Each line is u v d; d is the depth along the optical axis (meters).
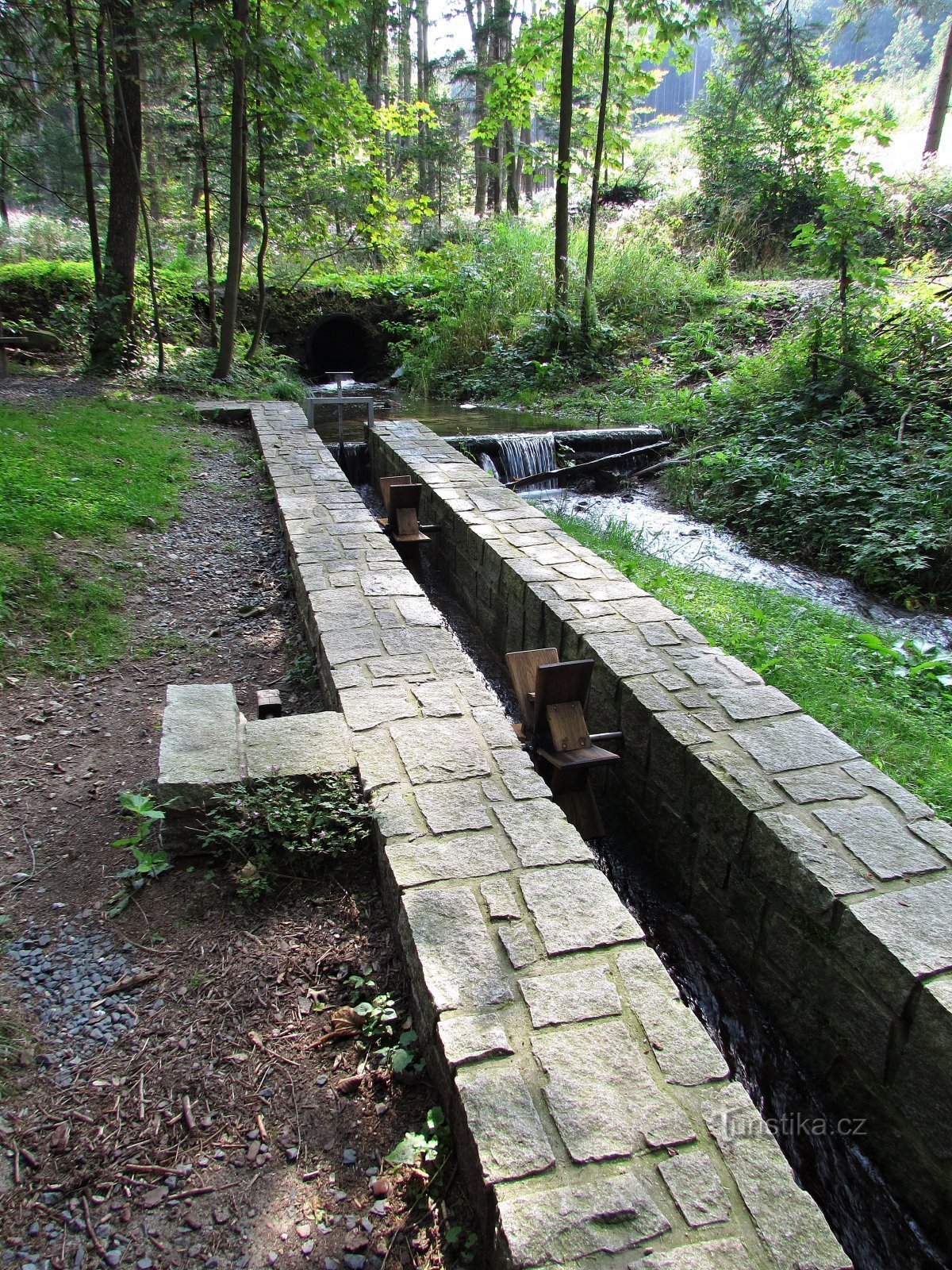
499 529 6.56
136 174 11.88
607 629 4.81
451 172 23.34
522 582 5.55
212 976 2.76
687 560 7.78
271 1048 2.52
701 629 5.39
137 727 4.27
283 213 14.16
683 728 3.85
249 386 12.45
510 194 22.92
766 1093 3.12
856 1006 2.82
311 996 2.71
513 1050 2.22
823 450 9.19
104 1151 2.20
